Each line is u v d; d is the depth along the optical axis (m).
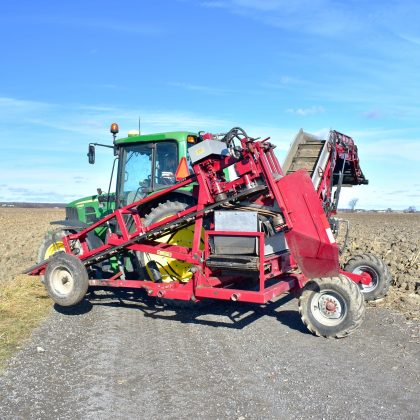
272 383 5.02
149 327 7.16
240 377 5.19
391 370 5.35
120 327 7.14
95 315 7.82
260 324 7.30
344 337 6.51
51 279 7.66
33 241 21.42
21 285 9.57
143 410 4.42
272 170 6.82
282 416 4.29
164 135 8.63
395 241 18.50
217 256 6.71
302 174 6.43
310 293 6.59
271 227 6.92
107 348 6.13
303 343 6.34
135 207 7.96
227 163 6.81
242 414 4.34
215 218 6.76
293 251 6.58
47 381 5.06
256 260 6.46
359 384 4.98
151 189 8.70
